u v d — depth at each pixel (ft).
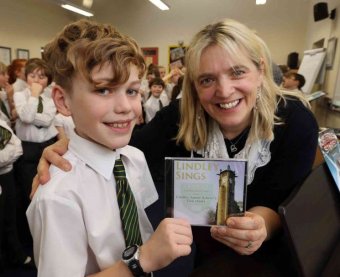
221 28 2.43
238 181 2.02
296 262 1.90
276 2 21.49
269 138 2.79
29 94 7.02
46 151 2.16
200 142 3.01
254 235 2.06
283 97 2.98
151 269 1.74
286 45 21.85
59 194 1.81
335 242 2.43
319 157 3.50
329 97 13.85
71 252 1.80
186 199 2.07
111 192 2.15
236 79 2.46
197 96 2.87
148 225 2.67
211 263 2.27
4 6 18.44
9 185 5.83
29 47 20.79
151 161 3.33
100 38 1.83
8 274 5.99
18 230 6.88
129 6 24.53
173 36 24.07
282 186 2.78
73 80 1.85
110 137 1.93
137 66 1.94
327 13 14.48
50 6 22.53
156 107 13.08
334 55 13.53
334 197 2.73
